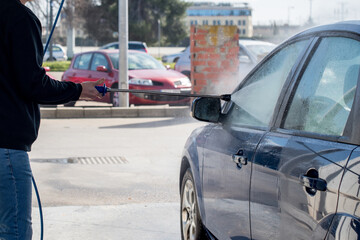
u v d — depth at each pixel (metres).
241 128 3.87
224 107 4.38
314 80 3.16
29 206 3.39
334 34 3.13
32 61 3.22
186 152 4.98
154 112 15.80
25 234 3.36
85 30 89.38
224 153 3.93
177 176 8.38
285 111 3.33
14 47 3.19
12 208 3.31
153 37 91.25
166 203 6.84
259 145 3.40
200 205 4.52
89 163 9.25
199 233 4.61
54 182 7.90
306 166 2.76
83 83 3.60
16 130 3.28
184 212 5.14
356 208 2.33
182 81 17.02
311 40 3.36
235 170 3.68
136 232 5.73
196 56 15.45
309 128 3.00
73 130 12.98
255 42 19.47
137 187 7.69
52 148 10.55
